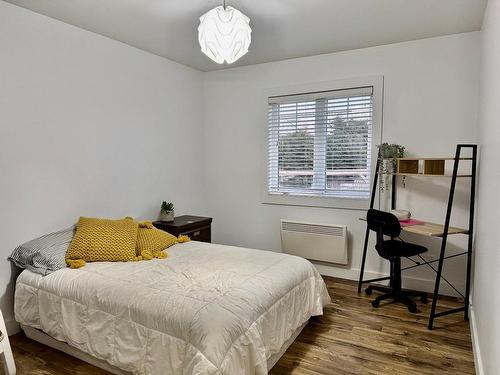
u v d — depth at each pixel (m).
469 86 3.19
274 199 4.25
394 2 2.55
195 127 4.54
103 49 3.26
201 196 4.70
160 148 3.98
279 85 4.12
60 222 2.95
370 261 3.76
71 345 2.23
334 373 2.17
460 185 3.26
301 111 4.04
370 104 3.66
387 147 3.31
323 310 3.07
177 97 4.20
